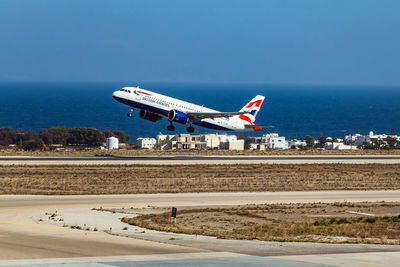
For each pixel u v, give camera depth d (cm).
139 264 7844
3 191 17350
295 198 17938
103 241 9812
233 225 13188
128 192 18062
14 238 9800
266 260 8406
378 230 12838
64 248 8944
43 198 16138
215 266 7850
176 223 13138
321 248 9788
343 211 15712
